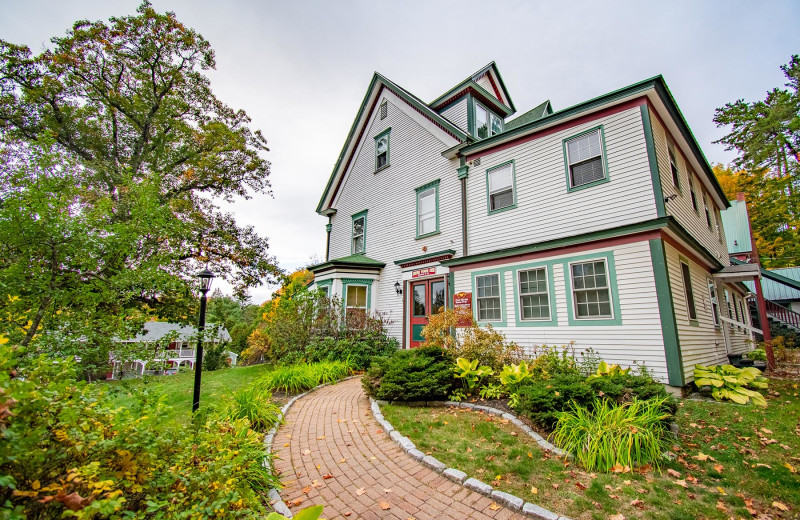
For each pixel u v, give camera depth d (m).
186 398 6.58
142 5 12.98
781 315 17.16
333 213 17.05
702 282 9.21
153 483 1.93
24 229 2.98
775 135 20.59
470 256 9.69
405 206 13.20
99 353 3.30
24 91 11.74
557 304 7.95
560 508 3.03
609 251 7.34
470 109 12.30
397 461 4.09
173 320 6.72
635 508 2.99
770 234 22.72
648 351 6.59
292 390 7.40
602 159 8.07
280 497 3.28
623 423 3.92
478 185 10.63
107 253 3.72
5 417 1.37
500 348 7.12
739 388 5.95
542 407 4.69
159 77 14.49
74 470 1.54
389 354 10.95
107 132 13.84
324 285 13.55
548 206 8.85
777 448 4.05
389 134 14.50
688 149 10.11
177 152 14.64
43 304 3.12
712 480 3.44
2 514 1.31
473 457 4.02
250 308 40.53
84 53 12.65
